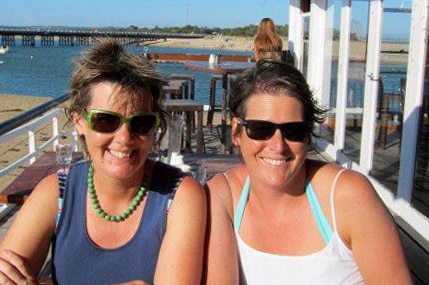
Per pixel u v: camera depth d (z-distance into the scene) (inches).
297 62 206.2
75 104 46.8
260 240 47.4
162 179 48.4
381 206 45.7
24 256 47.8
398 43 114.3
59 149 94.8
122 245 47.0
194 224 46.9
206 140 209.8
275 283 46.9
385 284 44.4
